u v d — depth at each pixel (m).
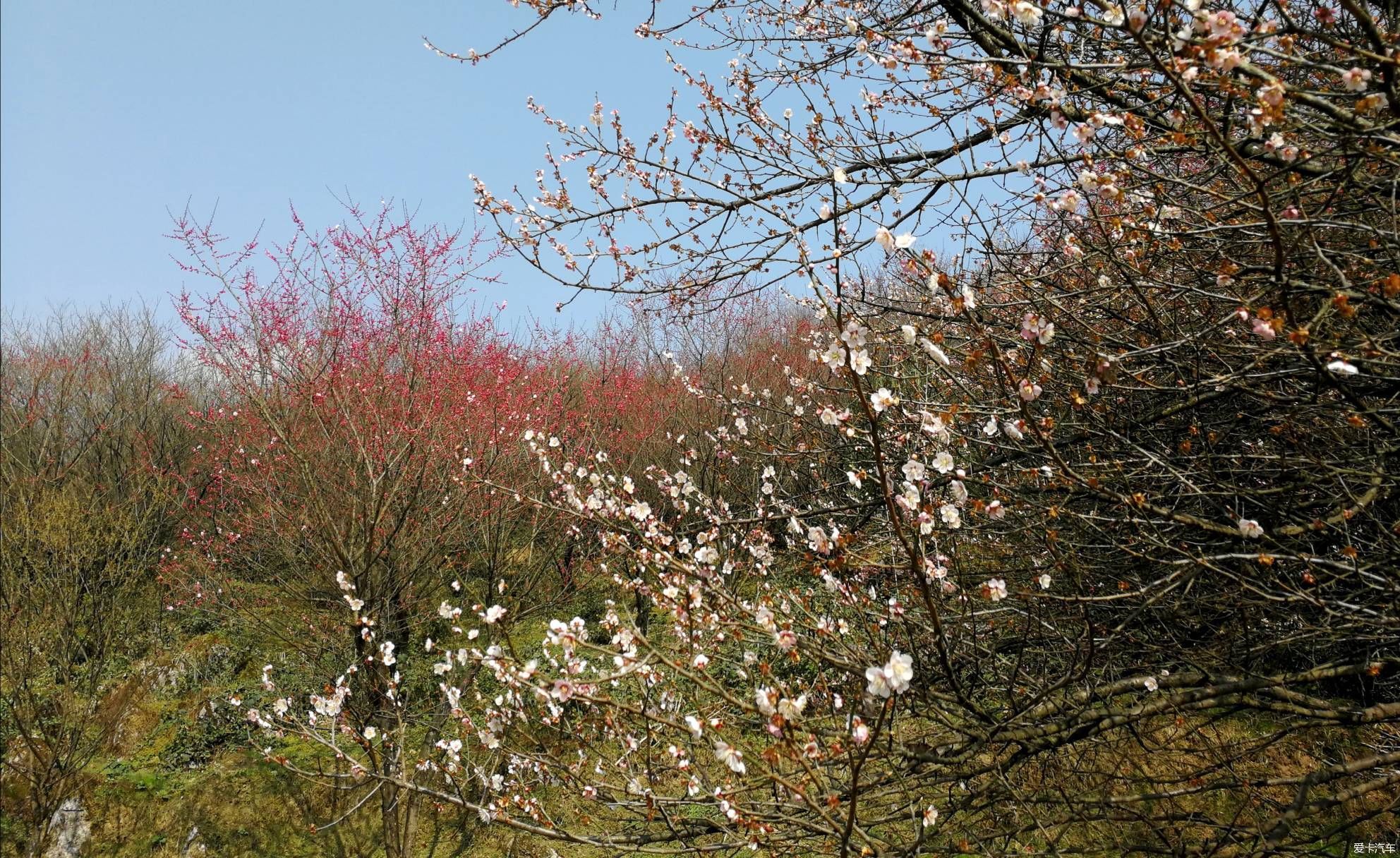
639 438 11.86
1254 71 2.21
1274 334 2.45
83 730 8.60
